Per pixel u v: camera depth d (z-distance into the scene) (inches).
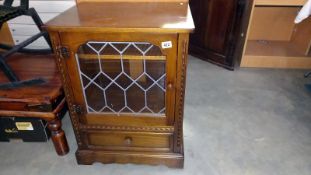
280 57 79.3
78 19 32.8
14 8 41.9
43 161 46.8
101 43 32.3
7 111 42.6
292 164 45.9
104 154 43.5
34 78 43.5
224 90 69.7
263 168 45.1
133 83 36.8
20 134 47.7
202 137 52.6
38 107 41.4
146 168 45.1
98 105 39.1
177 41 30.3
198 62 87.4
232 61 79.2
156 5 39.0
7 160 47.1
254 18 87.5
